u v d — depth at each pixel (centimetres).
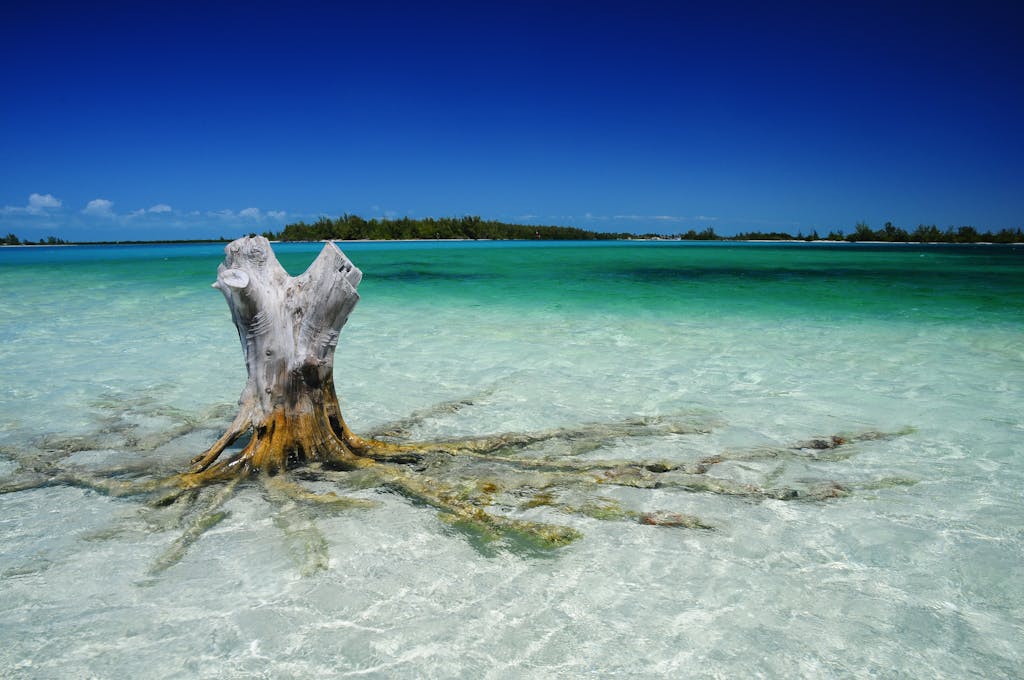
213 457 362
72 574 264
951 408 518
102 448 421
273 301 359
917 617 240
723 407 525
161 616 237
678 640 226
